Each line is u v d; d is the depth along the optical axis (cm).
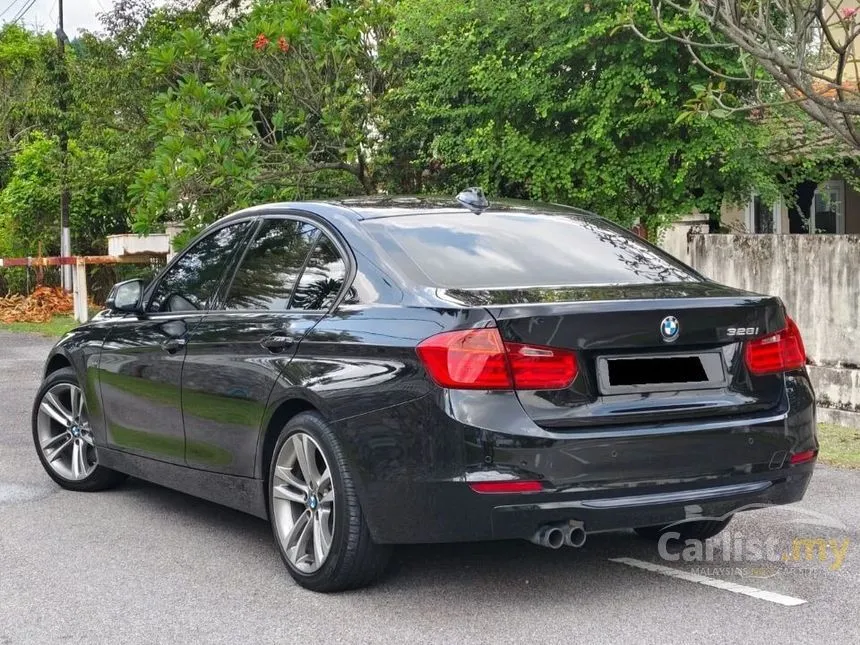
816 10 705
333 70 1464
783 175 1251
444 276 486
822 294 952
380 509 453
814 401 492
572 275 505
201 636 434
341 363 474
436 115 1293
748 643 418
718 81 1085
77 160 2328
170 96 1391
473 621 446
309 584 488
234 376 538
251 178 1333
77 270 2067
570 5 1082
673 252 1341
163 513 638
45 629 444
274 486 508
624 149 1174
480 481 424
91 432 674
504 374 429
